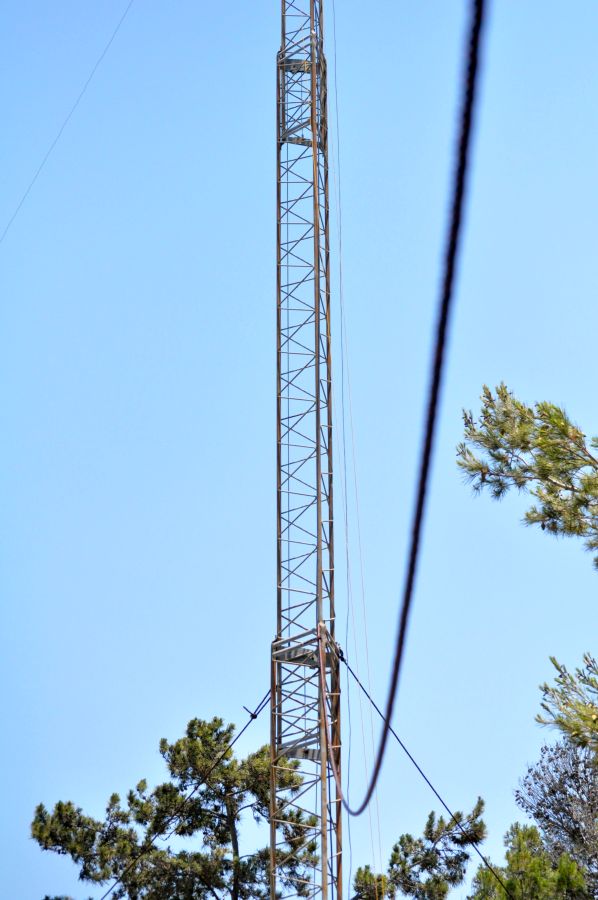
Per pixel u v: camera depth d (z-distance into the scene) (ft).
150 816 351.05
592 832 409.28
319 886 242.37
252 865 340.39
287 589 263.29
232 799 353.72
